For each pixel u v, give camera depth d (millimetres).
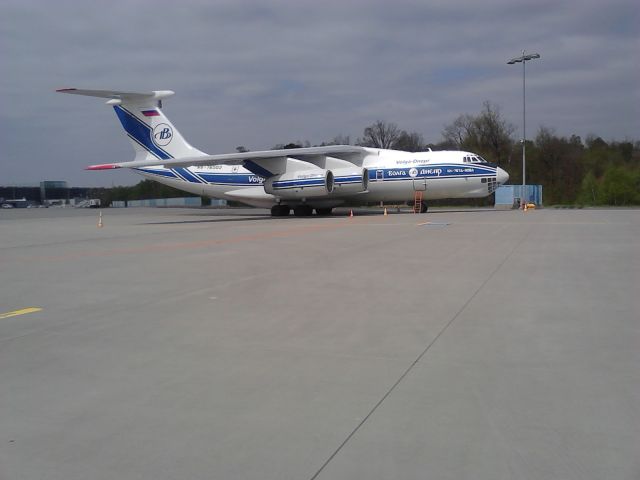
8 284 10406
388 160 32969
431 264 11766
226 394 4770
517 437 3896
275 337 6480
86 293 9406
